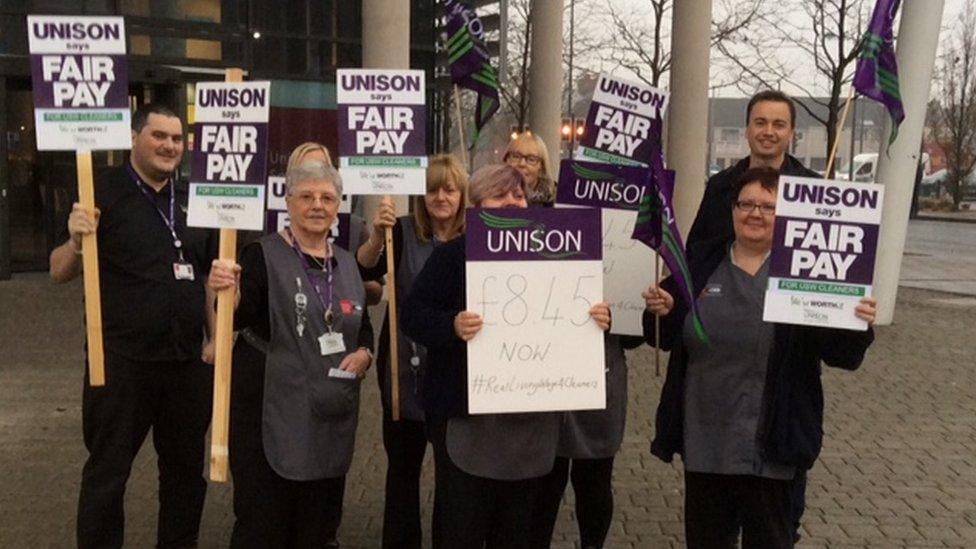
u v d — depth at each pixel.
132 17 15.38
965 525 5.93
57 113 4.41
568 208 3.92
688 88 15.34
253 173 4.32
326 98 16.88
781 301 3.86
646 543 5.60
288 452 4.23
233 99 4.33
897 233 13.12
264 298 4.29
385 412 5.14
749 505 4.12
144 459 7.00
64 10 15.09
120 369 4.81
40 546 5.37
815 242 3.84
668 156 15.71
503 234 3.89
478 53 6.25
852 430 8.05
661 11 22.92
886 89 4.40
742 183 4.10
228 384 4.20
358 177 5.41
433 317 3.99
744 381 4.04
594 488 5.14
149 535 5.57
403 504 5.12
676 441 4.25
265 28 16.38
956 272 21.62
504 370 3.88
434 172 5.02
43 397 8.65
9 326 11.84
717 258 4.17
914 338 12.46
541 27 17.88
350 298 4.40
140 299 4.84
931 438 7.84
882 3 4.33
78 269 4.86
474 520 4.04
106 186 4.92
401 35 13.73
